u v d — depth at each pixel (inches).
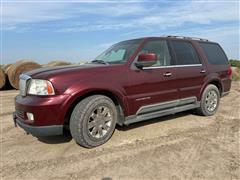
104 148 154.3
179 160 136.1
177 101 196.4
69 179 119.5
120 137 172.6
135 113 169.9
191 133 181.2
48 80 138.3
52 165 134.6
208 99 226.2
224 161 133.9
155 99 179.8
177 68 194.9
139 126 197.0
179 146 156.3
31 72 154.6
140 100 170.6
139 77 169.3
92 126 150.9
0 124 215.2
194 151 148.1
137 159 138.4
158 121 211.5
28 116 141.8
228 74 249.8
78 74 146.0
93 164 134.0
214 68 230.2
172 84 190.7
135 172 123.6
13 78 466.6
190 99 207.5
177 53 200.5
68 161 138.7
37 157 145.4
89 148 154.7
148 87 174.6
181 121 212.2
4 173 127.1
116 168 128.5
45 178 121.2
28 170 129.8
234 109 259.8
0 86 466.0
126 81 162.4
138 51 174.9
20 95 155.6
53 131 139.3
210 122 209.8
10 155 149.0
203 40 235.1
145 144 160.2
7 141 172.6
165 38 197.9
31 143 167.6
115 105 168.7
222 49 253.1
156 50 187.2
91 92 151.3
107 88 152.3
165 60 190.2
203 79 217.8
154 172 123.1
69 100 139.3
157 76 179.8
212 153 144.9
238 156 140.1
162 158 139.1
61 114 138.6
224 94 247.9
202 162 133.2
